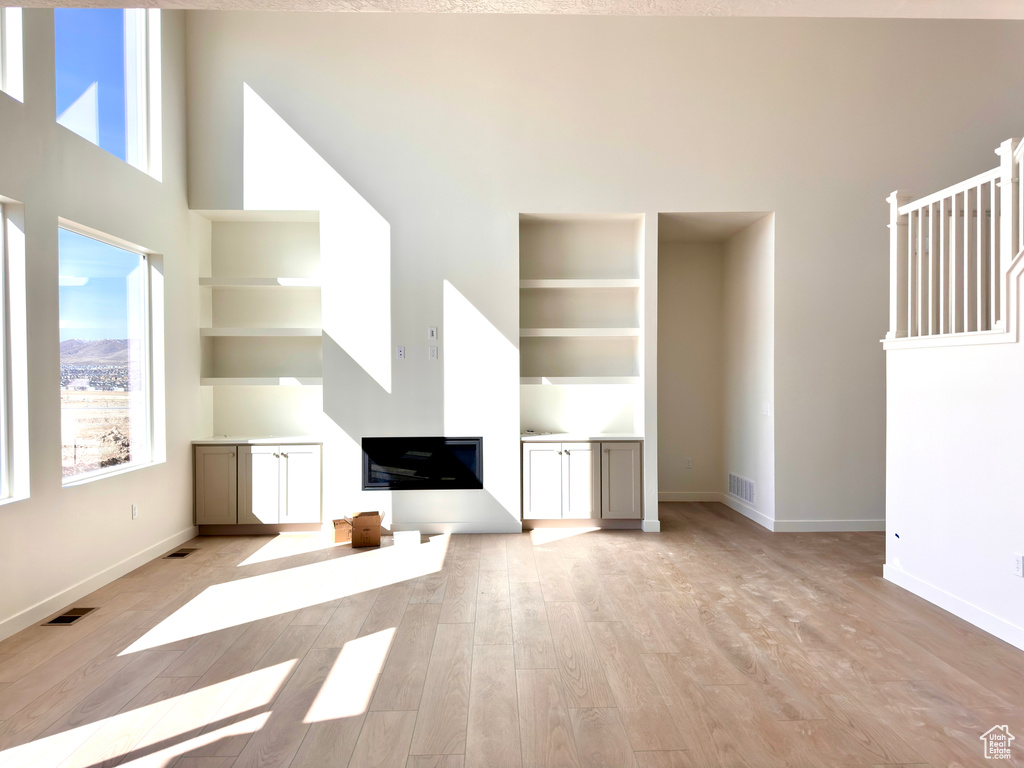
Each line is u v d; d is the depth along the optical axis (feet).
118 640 10.77
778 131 18.13
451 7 7.51
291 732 7.91
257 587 13.55
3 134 10.93
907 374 13.29
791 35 18.11
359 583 13.79
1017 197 10.94
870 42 18.10
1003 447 10.80
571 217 18.81
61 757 7.38
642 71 18.17
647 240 18.28
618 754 7.43
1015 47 18.13
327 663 9.86
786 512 18.24
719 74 18.16
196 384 18.26
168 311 16.67
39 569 11.72
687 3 7.51
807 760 7.32
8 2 7.32
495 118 18.19
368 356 18.11
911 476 13.20
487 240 18.21
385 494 18.19
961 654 10.20
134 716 8.31
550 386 20.59
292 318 19.65
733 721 8.16
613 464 18.51
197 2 7.40
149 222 15.72
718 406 22.48
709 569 14.76
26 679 9.36
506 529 18.30
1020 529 10.48
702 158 18.15
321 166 18.07
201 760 7.31
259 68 18.03
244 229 19.58
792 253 18.15
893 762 7.29
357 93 18.08
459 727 8.02
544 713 8.36
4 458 11.28
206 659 10.02
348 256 18.08
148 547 15.61
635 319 19.97
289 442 18.07
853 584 13.69
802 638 10.83
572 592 13.19
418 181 18.15
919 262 12.99
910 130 18.12
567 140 18.20
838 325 18.13
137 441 15.71
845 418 18.20
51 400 12.10
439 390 18.19
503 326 18.24
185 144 17.79
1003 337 10.69
